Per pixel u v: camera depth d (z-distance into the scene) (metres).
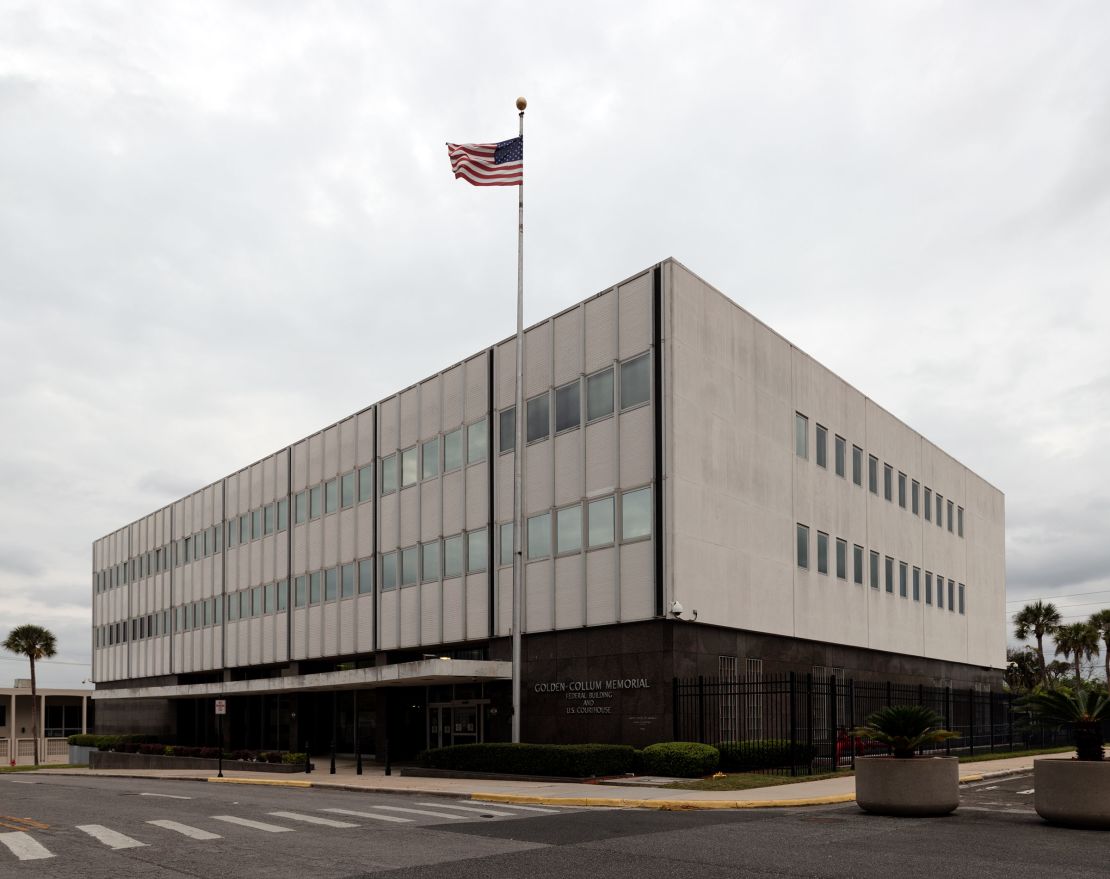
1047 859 12.09
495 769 27.81
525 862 12.01
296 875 11.19
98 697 69.50
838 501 38.38
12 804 22.42
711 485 30.36
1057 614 71.69
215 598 54.94
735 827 15.52
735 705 30.00
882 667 40.62
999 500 57.56
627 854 12.65
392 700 41.06
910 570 44.53
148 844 14.00
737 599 30.95
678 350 29.56
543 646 32.38
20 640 81.88
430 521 38.78
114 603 68.62
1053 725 16.38
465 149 31.50
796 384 36.16
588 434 31.84
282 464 49.72
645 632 28.98
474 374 37.31
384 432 42.25
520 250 30.70
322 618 45.09
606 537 30.59
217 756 43.81
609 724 29.62
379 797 23.70
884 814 16.97
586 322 32.53
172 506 61.12
